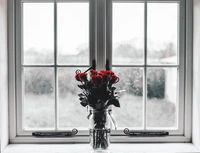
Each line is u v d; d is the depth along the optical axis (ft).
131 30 4.84
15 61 4.78
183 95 4.83
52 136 4.78
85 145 4.66
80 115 4.90
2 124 4.39
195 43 4.58
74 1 4.77
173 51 4.87
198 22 4.44
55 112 4.86
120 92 4.58
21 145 4.65
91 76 4.12
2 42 4.40
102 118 4.24
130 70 4.86
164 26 4.85
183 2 4.76
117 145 4.63
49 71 4.84
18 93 4.80
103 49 4.72
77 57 4.84
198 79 4.45
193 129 4.68
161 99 4.90
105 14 4.72
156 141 4.78
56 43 4.83
